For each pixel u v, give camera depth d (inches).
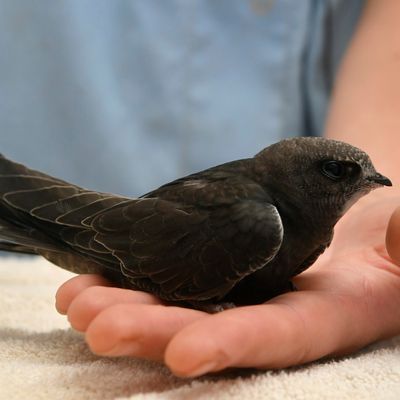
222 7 22.5
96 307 13.4
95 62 22.3
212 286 14.6
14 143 22.7
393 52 20.4
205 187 14.9
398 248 14.4
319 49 22.7
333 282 15.0
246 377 13.6
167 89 22.6
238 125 22.9
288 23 22.5
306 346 13.7
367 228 16.3
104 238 15.0
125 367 13.9
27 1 22.0
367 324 14.6
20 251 15.8
